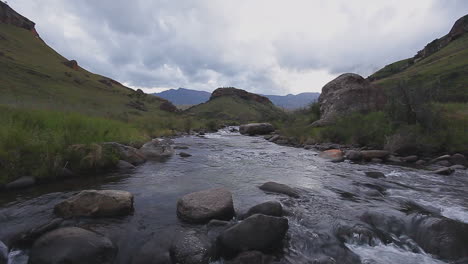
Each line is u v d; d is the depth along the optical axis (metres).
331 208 6.30
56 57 118.81
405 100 15.90
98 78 118.88
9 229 4.66
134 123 24.14
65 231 4.23
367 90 26.02
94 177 8.45
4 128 8.31
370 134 16.88
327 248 4.53
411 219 5.27
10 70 64.25
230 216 5.39
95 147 9.41
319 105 30.64
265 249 4.23
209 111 135.12
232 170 10.52
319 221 5.50
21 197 6.27
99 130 12.81
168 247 4.28
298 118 34.16
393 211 6.02
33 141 8.13
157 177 8.83
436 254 4.38
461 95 40.75
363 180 9.25
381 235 4.96
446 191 8.04
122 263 4.01
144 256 4.09
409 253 4.48
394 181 9.20
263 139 26.48
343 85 27.20
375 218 5.50
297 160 13.35
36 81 65.56
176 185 7.94
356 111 23.78
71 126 11.48
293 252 4.33
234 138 27.09
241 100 168.38
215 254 4.09
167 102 107.75
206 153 15.16
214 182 8.49
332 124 22.84
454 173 10.43
